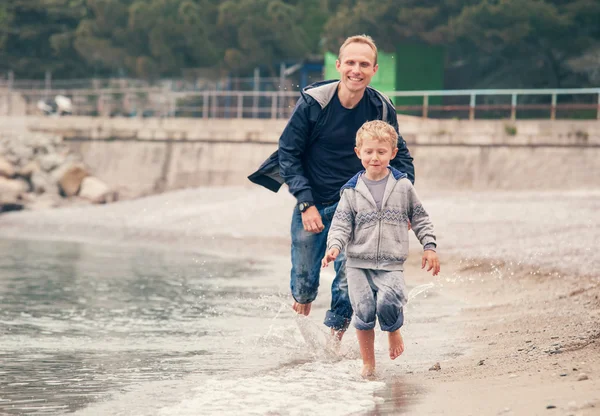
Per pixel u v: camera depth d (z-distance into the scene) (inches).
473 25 1761.8
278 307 462.6
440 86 1990.7
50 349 327.3
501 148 1434.5
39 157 1788.9
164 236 1095.6
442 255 714.8
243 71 2212.1
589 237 705.6
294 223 329.4
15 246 972.6
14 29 2378.2
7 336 356.5
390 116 314.8
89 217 1380.4
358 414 215.8
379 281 279.3
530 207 1010.1
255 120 1721.2
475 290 529.7
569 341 298.7
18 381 267.1
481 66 2196.1
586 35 1872.5
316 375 273.1
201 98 2325.3
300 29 2188.7
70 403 237.1
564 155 1389.0
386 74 1950.1
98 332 371.9
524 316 389.4
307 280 328.5
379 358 310.0
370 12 1873.8
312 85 317.1
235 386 253.0
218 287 565.6
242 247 959.0
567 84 2068.2
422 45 1966.0
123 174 1806.1
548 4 1779.0
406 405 225.0
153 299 496.4
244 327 388.2
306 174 322.0
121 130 1825.8
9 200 1606.8
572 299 425.4
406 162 315.6
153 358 309.9
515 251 670.5
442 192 1327.5
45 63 2383.1
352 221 282.0
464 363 289.1
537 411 200.5
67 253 879.7
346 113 311.0
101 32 2217.0
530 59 2075.5
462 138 1460.4
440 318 414.0
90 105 2203.5
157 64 2139.5
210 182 1727.4
